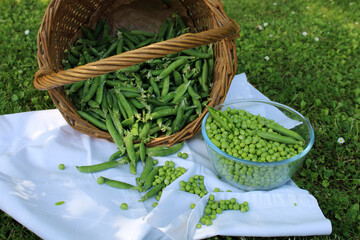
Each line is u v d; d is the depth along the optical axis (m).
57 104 0.78
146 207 0.72
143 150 0.79
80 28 0.98
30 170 0.74
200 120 0.81
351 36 1.44
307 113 1.03
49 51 0.77
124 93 0.86
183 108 0.85
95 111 0.84
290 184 0.77
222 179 0.78
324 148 0.91
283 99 1.08
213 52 0.93
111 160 0.79
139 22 1.06
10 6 1.51
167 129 0.83
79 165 0.78
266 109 0.84
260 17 1.58
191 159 0.82
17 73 1.11
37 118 0.89
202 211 0.69
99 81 0.87
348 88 1.14
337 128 0.96
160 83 0.91
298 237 0.70
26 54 1.21
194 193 0.73
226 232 0.65
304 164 0.87
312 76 1.20
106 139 0.83
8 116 0.86
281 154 0.72
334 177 0.84
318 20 1.56
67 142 0.83
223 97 0.81
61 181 0.73
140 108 0.85
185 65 0.91
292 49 1.31
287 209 0.70
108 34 1.05
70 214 0.67
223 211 0.70
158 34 1.06
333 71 1.22
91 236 0.64
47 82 0.69
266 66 1.25
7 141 0.83
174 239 0.65
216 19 0.78
